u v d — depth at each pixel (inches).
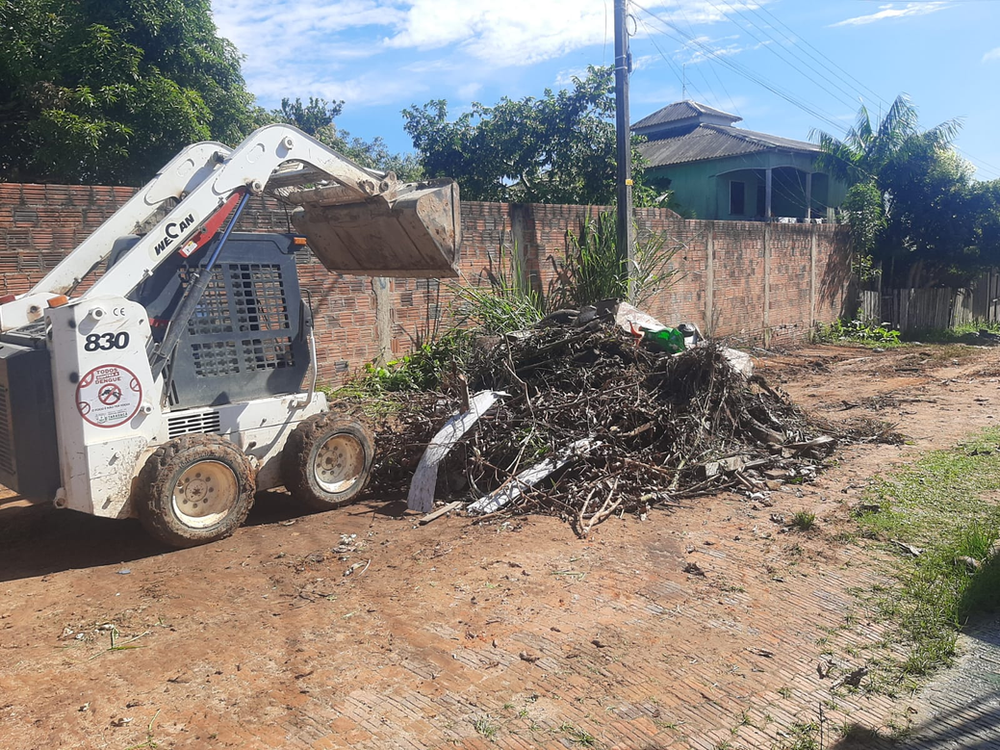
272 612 187.8
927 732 139.6
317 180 275.7
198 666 162.2
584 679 156.4
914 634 175.9
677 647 169.9
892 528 243.3
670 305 649.0
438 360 449.4
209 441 229.6
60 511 267.6
